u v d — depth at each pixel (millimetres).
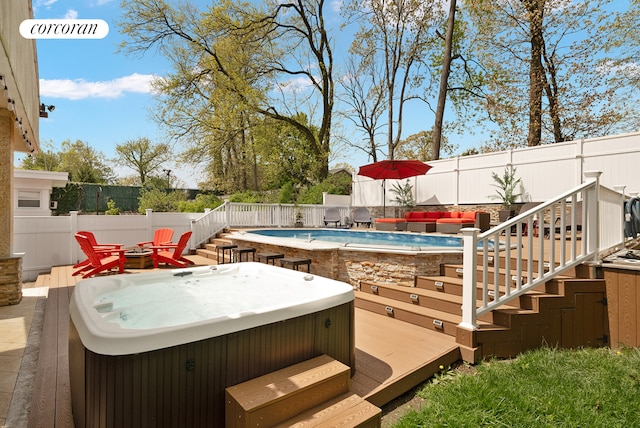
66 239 8977
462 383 2912
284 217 13500
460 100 18266
